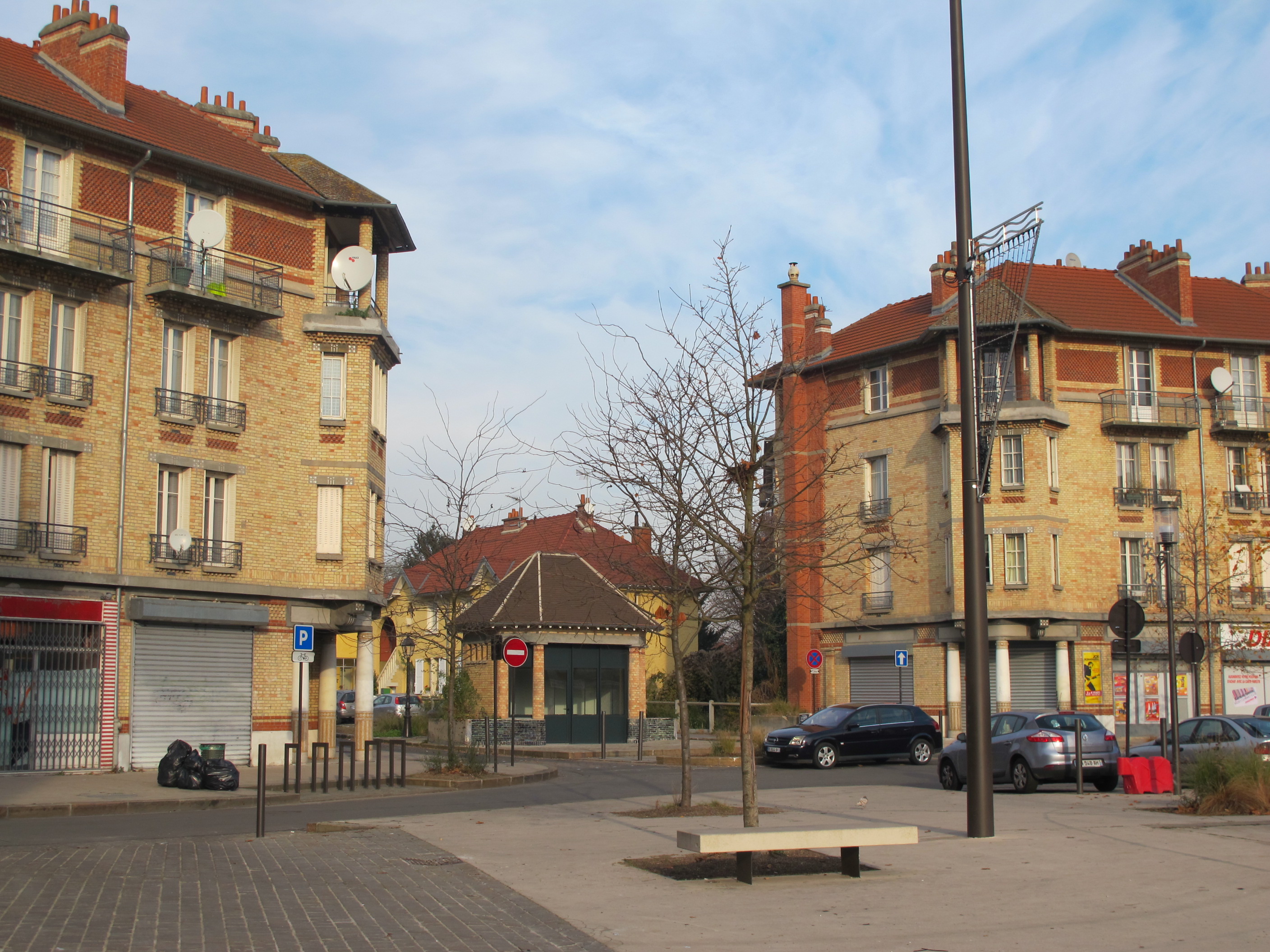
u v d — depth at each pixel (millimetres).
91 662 26562
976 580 13844
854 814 16797
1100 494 42562
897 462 44219
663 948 8328
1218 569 43062
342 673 67812
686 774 17547
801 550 21672
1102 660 41375
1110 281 46781
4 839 15273
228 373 29953
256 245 30656
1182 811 16891
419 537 31062
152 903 10125
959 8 14453
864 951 8156
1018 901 9906
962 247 14273
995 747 22625
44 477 26203
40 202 26531
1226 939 8438
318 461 31172
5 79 26922
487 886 10922
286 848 13742
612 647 41562
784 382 18516
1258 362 45250
